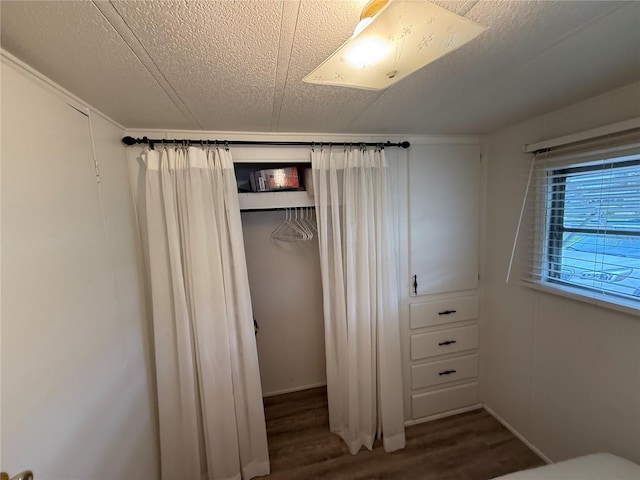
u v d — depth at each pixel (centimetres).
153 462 148
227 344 156
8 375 69
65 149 97
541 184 166
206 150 156
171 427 152
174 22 68
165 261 148
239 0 62
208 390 154
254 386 165
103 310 112
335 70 72
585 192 146
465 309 209
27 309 76
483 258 210
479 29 58
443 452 181
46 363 81
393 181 188
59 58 81
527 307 179
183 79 98
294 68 93
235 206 157
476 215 205
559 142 146
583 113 138
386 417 183
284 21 69
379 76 76
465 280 207
